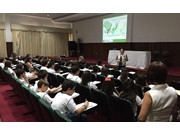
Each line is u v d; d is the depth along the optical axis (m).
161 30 7.35
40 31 11.39
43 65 4.97
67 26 12.71
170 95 1.13
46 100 2.35
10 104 3.65
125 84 2.20
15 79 3.29
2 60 7.53
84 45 11.81
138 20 8.22
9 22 9.97
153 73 1.13
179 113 2.37
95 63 8.33
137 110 2.25
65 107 1.98
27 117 2.98
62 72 5.05
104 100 2.40
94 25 10.73
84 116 2.07
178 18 6.76
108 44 9.91
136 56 6.89
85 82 3.04
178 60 6.90
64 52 12.74
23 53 10.77
